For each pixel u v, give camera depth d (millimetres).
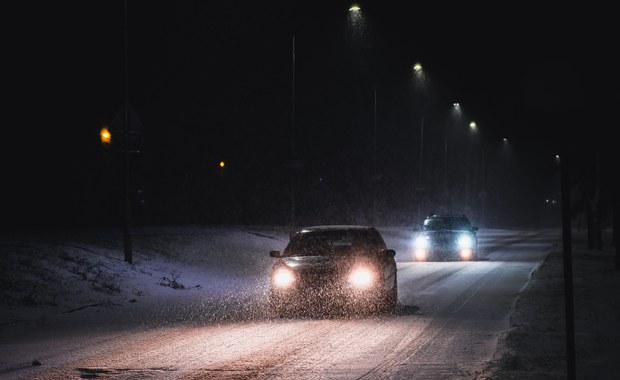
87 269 25234
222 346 14719
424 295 24016
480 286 27016
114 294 23266
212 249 35438
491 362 12234
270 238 43188
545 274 30469
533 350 13250
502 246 58688
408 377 11586
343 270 18953
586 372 11359
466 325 17297
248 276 31219
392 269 20250
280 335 16078
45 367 12719
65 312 20219
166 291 25094
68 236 33000
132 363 13016
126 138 28000
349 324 17672
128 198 28062
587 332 15266
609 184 52250
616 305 19719
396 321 18078
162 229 41750
